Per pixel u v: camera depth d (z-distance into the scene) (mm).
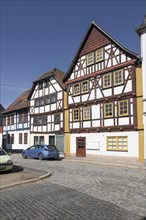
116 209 6965
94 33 25484
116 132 22344
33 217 6332
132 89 21078
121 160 21672
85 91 25953
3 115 44531
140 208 7078
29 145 35219
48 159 24750
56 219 6156
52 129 30625
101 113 23891
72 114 27422
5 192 9438
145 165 18266
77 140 26578
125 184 10789
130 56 21469
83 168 16953
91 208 7059
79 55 27094
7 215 6520
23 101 39969
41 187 10203
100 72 24219
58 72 32250
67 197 8359
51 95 31281
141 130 20312
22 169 15719
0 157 14352
